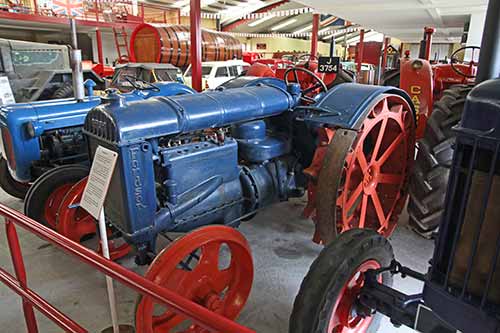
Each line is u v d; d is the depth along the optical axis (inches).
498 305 42.8
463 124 42.6
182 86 189.0
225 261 104.1
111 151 67.2
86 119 79.5
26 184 148.2
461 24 314.5
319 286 57.1
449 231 46.3
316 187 91.5
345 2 225.9
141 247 78.6
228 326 35.4
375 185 107.1
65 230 100.0
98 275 100.9
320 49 983.0
